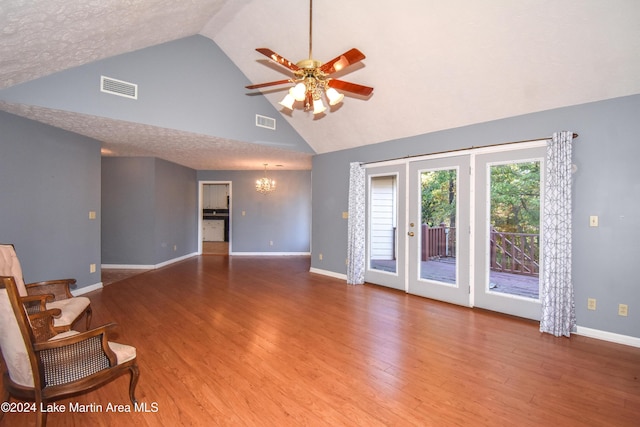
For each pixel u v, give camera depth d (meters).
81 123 3.73
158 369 2.42
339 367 2.46
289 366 2.48
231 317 3.58
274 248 8.37
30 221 3.64
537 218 3.45
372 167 5.07
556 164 3.12
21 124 3.49
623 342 2.90
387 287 4.92
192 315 3.64
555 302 3.10
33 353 1.59
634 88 2.79
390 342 2.93
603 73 2.78
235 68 4.63
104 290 4.70
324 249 5.90
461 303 4.00
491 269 3.81
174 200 7.13
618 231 2.93
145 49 3.73
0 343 1.66
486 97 3.46
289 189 8.38
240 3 3.60
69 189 4.20
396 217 4.79
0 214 3.29
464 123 3.90
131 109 3.64
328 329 3.23
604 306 3.00
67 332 2.22
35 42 2.48
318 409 1.95
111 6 2.50
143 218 6.30
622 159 2.90
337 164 5.63
